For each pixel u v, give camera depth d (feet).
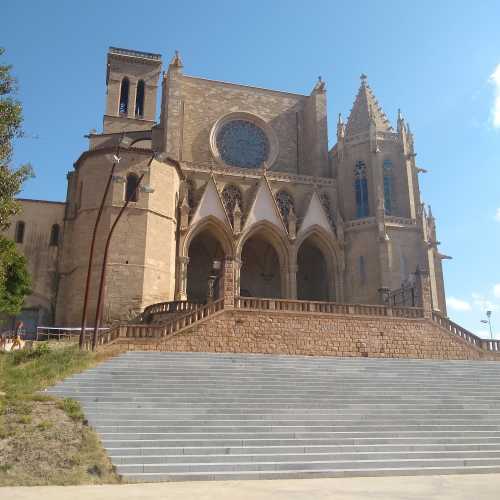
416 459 54.75
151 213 136.56
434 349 110.22
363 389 77.10
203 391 70.03
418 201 166.81
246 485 44.78
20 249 145.28
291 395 71.20
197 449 52.34
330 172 180.65
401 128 172.76
